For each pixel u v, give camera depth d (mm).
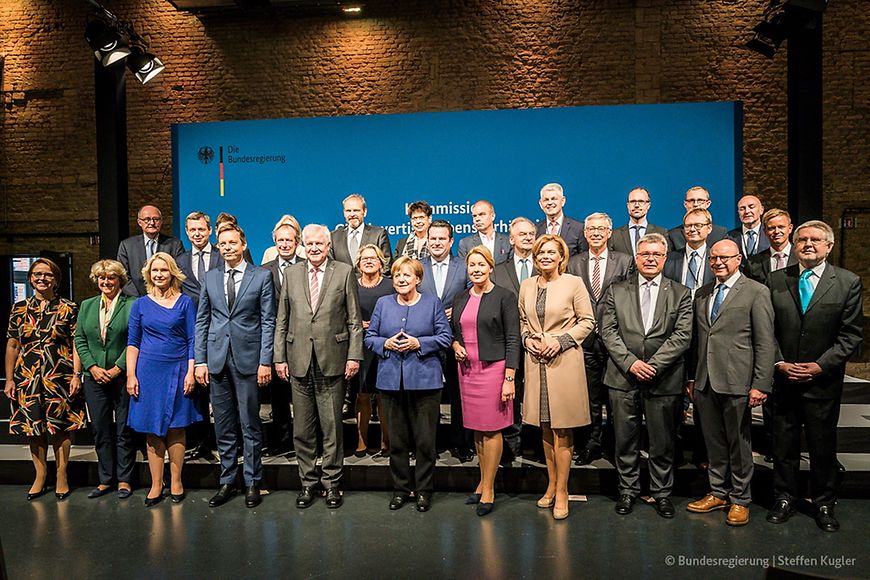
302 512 3459
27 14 8125
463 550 2951
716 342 3246
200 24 7871
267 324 3561
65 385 3730
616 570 2738
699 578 2664
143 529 3250
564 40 7406
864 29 7137
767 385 3129
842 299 3111
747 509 3230
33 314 3768
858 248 7234
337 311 3504
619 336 3404
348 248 4492
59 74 8117
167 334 3568
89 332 3654
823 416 3166
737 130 6363
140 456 4062
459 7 7527
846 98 7203
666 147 6422
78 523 3342
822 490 3201
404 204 6711
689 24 7270
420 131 6680
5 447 4355
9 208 8281
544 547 2973
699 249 4004
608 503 3537
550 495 3498
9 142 8234
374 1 7629
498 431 3400
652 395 3332
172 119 7949
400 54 7621
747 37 7195
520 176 6586
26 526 3309
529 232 3959
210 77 7871
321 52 7723
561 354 3293
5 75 8188
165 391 3557
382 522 3301
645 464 3703
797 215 4789
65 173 8156
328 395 3512
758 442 3908
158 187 8000
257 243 6887
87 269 8180
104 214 5238
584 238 4426
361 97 7684
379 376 3432
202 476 3869
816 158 4750
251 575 2730
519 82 7469
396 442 3482
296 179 6820
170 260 3639
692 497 3619
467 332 3387
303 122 6801
